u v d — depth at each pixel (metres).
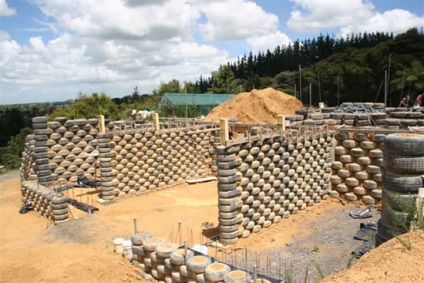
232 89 68.88
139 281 8.38
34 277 8.77
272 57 88.31
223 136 9.97
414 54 44.12
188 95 50.81
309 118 17.97
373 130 12.93
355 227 11.24
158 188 16.81
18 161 30.80
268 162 11.30
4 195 18.23
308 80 54.38
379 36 72.12
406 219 6.03
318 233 10.91
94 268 8.99
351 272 4.90
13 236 11.59
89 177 17.38
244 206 10.57
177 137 17.52
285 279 7.48
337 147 13.84
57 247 10.52
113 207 14.19
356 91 48.81
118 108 52.91
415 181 6.12
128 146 15.59
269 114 28.83
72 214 13.33
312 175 13.29
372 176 13.09
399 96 42.34
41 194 13.48
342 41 81.50
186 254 7.40
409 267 4.63
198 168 18.61
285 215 12.18
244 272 6.57
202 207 13.97
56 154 16.44
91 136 17.38
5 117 51.19
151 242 8.51
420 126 14.28
